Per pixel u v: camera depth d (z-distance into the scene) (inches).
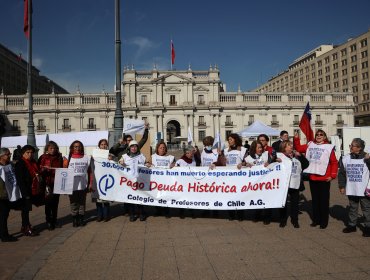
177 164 369.1
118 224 323.0
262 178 315.9
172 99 2723.9
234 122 2728.8
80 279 189.6
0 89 3097.9
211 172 329.7
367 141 805.9
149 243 255.1
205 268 201.5
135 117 2689.5
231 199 323.9
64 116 2677.2
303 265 203.5
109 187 338.0
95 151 365.4
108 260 219.0
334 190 526.0
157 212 363.6
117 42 492.7
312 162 303.3
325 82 3732.8
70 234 287.4
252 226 305.7
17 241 273.0
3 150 282.4
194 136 2699.3
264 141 353.7
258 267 201.3
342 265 202.5
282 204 304.8
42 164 316.8
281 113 2751.0
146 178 339.3
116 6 492.7
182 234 279.4
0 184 271.1
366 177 268.5
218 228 298.8
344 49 3440.0
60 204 451.8
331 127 2787.9
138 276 191.9
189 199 333.1
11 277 194.9
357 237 264.8
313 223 304.3
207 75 2760.8
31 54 740.0
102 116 2687.0
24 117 2655.0
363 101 3193.9
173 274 193.6
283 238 263.4
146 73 2733.8
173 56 2736.2
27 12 746.8
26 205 291.0
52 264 213.6
